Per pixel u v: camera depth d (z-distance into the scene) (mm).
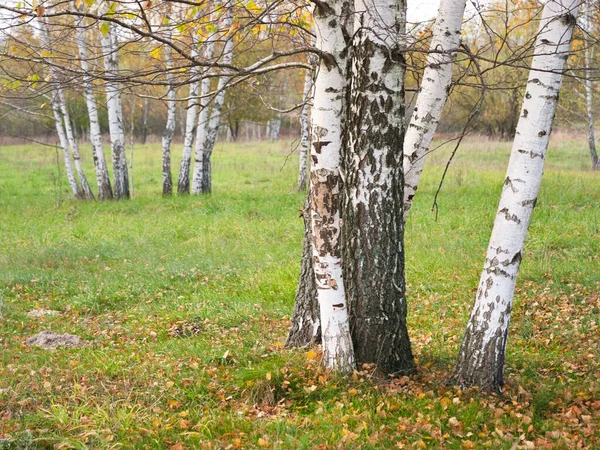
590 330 7625
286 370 6035
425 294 9586
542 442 4641
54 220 17094
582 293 8984
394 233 5867
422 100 5977
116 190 20828
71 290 10570
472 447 4621
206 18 6477
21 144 43625
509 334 7844
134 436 4914
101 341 7918
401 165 5781
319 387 5793
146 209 18297
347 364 5973
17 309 9516
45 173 29844
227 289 10234
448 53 5270
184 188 20734
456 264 10750
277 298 9734
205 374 6352
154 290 10414
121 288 10586
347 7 5664
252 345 7422
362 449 4648
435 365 6570
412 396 5590
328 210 5805
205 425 5078
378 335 6004
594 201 15281
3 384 6066
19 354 7270
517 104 32125
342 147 6043
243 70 5547
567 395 5637
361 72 5523
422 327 8242
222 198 19141
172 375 6312
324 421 5141
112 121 20516
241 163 30219
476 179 20109
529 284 9531
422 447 4641
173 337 8117
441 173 21734
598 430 4855
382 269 5898
